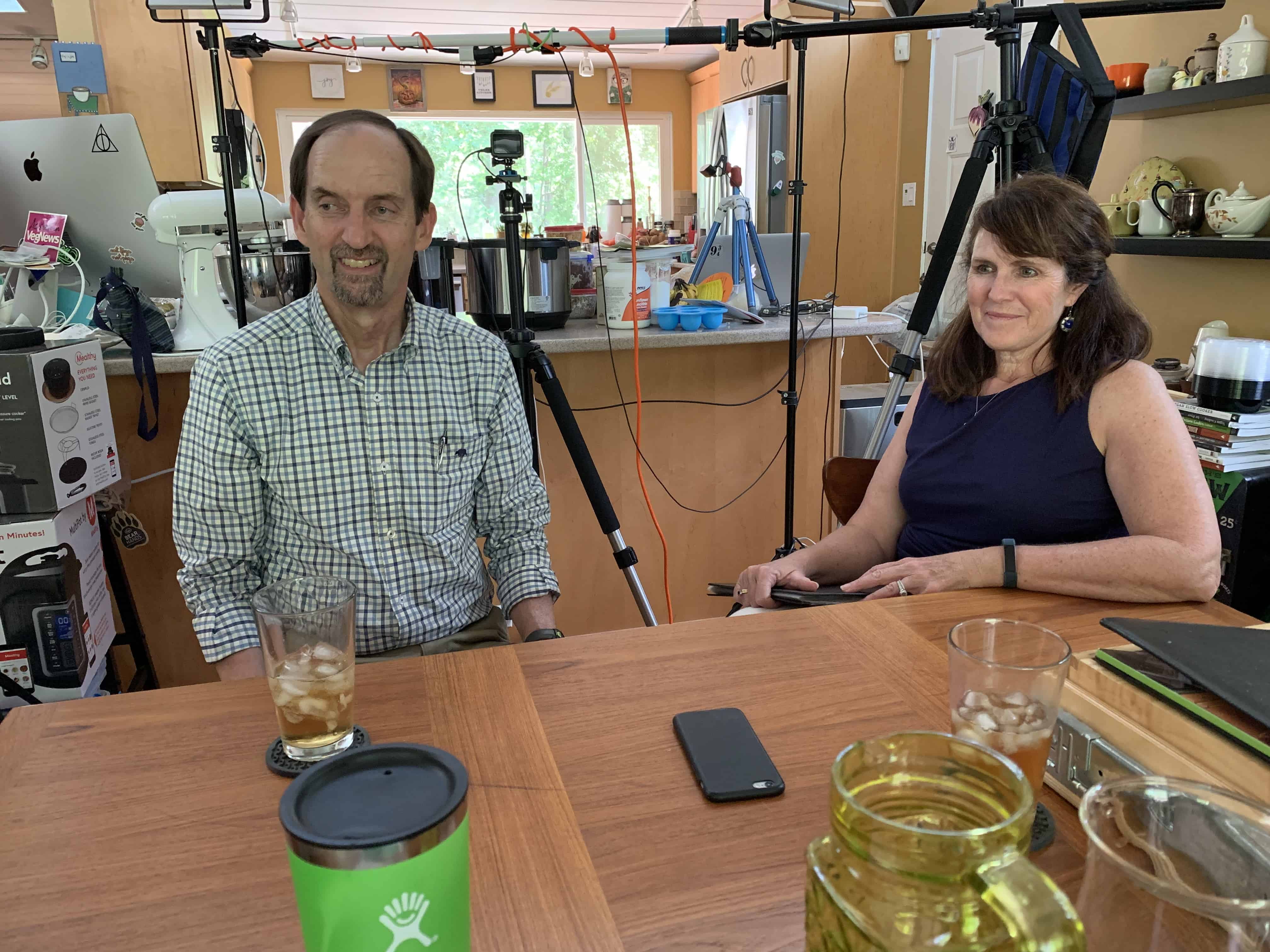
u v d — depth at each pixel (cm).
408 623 135
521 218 187
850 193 441
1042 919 32
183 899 59
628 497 238
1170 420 125
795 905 58
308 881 37
